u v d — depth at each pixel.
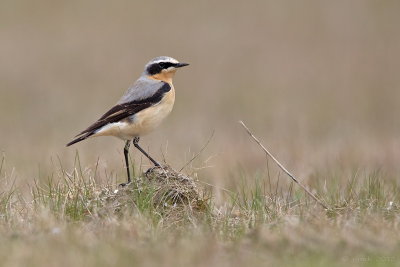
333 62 34.03
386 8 40.03
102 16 38.81
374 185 12.01
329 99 29.12
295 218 9.77
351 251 8.37
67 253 8.09
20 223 9.95
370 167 15.94
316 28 37.72
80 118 25.16
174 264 7.80
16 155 18.22
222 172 15.62
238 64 33.66
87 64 32.62
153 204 10.75
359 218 10.04
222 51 35.22
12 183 13.19
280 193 12.32
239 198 11.80
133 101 11.90
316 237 8.75
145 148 17.84
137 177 11.56
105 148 18.14
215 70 33.19
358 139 20.73
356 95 29.70
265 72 32.91
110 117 11.77
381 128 24.12
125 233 9.17
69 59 33.38
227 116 26.12
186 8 40.34
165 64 12.40
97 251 8.17
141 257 8.00
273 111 26.73
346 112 26.94
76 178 11.43
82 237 8.87
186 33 37.03
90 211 10.48
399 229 9.36
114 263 7.75
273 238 8.78
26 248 8.36
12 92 29.20
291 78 32.16
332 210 10.71
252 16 39.28
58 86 30.19
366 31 37.38
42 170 15.57
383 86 31.11
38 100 28.25
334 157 17.05
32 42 34.94
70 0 40.50
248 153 18.02
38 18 37.97
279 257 8.22
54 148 19.09
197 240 8.81
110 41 35.69
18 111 26.55
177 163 12.84
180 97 29.48
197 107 27.86
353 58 34.38
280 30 37.66
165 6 40.50
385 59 34.28
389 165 16.47
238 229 9.77
